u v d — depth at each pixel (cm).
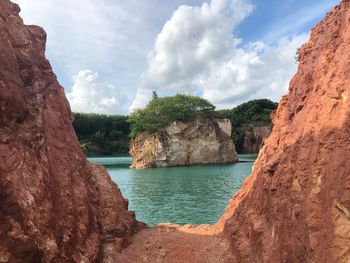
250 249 1301
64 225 1147
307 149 1067
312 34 1466
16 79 1168
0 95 1048
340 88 1023
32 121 1215
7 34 1238
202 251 1544
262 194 1330
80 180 1408
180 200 3616
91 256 1239
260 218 1303
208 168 7638
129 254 1500
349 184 873
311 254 920
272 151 1388
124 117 16562
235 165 8312
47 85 1511
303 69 1405
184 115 9231
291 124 1311
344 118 971
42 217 1020
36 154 1141
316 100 1149
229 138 9562
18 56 1305
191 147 9069
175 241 1662
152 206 3319
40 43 1572
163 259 1479
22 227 930
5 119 1073
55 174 1231
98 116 16450
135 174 6862
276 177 1197
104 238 1491
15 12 1397
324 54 1214
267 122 13875
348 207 857
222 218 1936
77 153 1515
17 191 961
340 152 936
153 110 9319
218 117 9894
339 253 857
